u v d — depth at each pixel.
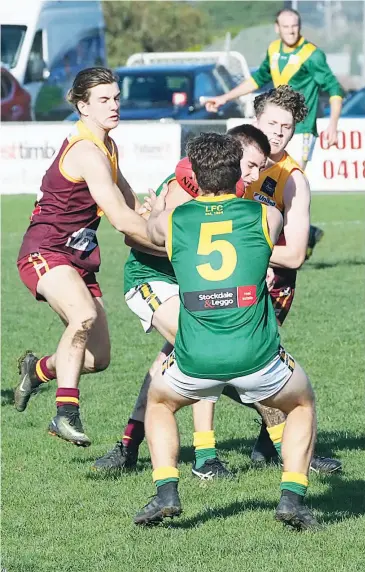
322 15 104.44
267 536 14.48
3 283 38.66
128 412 22.05
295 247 16.48
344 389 23.34
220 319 13.80
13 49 73.56
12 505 16.20
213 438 17.41
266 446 18.38
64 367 16.64
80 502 16.30
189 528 14.94
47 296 17.08
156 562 13.73
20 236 49.91
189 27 126.75
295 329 29.78
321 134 49.06
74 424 16.44
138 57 76.81
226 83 71.12
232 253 13.92
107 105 17.09
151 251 17.00
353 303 33.41
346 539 14.29
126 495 16.56
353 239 48.16
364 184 49.53
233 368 13.75
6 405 22.95
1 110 73.00
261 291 14.01
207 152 14.21
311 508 15.68
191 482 17.16
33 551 14.24
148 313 17.05
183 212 14.25
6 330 30.62
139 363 26.50
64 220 17.39
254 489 16.72
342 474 17.50
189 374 13.90
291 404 14.31
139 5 126.56
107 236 50.53
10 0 73.06
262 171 16.89
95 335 17.94
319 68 35.00
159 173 53.53
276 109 16.69
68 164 17.16
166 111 68.31
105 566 13.62
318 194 67.94
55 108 74.31
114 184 17.00
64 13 74.69
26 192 55.34
